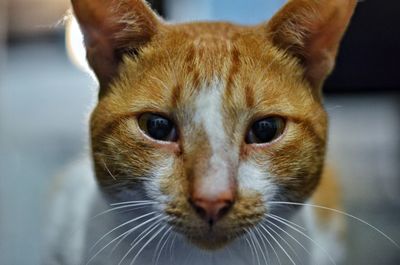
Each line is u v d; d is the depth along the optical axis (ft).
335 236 1.18
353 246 1.22
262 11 1.48
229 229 0.76
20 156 1.62
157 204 0.78
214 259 0.86
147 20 0.83
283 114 0.81
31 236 1.20
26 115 1.98
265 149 0.80
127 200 0.83
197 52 0.82
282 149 0.80
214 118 0.77
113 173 0.83
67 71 2.36
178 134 0.79
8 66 2.38
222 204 0.73
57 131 1.84
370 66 1.55
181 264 0.87
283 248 0.86
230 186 0.74
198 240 0.78
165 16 1.41
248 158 0.79
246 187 0.77
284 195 0.82
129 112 0.81
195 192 0.74
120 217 0.86
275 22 0.84
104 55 0.85
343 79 1.59
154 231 0.82
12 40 2.46
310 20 0.84
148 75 0.82
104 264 0.89
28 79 2.32
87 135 0.97
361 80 1.59
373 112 1.76
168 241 0.84
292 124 0.81
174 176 0.77
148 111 0.80
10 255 1.16
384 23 1.46
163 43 0.84
